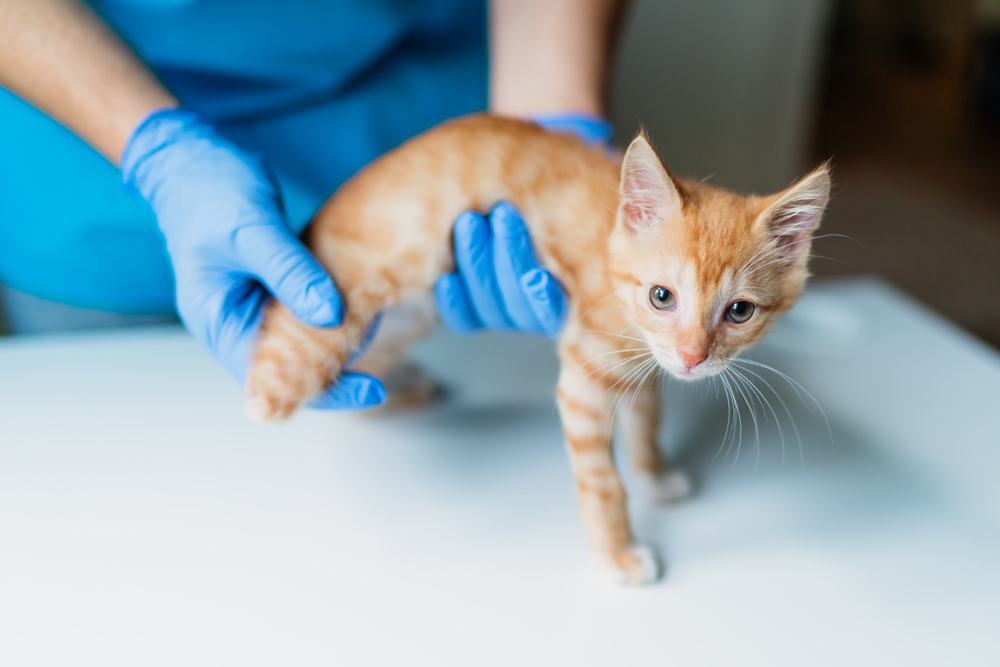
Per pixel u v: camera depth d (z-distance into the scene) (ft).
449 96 1.93
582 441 1.42
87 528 1.38
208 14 1.68
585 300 1.46
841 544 1.39
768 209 1.41
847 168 5.02
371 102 1.84
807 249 1.45
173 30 1.69
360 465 1.49
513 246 1.44
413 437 1.54
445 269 1.49
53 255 1.75
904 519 1.43
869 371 1.69
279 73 1.76
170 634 1.27
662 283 1.42
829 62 6.70
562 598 1.32
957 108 6.16
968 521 1.43
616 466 1.48
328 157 1.83
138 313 1.85
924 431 1.57
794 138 3.48
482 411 1.60
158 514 1.41
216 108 1.75
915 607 1.32
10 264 1.77
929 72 6.93
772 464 1.52
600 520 1.38
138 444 1.51
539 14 1.80
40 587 1.31
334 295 1.40
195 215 1.45
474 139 1.48
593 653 1.26
